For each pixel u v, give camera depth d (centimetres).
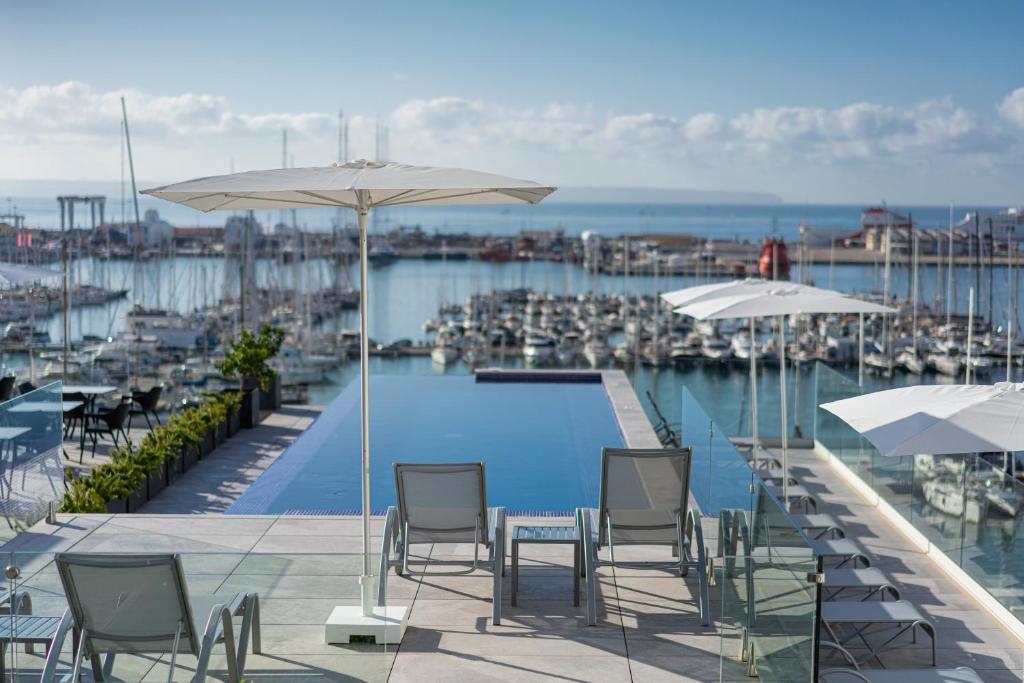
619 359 5212
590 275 9650
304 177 573
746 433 3631
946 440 529
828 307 902
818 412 1248
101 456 1395
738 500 556
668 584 727
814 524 840
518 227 18225
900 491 932
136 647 520
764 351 4966
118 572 503
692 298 1020
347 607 550
